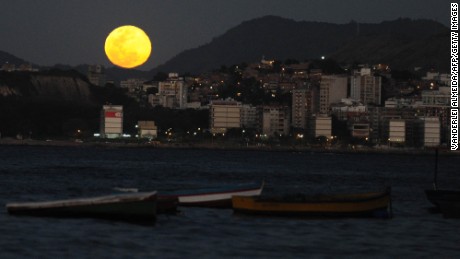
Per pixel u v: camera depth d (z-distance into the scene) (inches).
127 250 7066.9
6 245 7121.1
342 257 7214.6
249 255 7106.3
